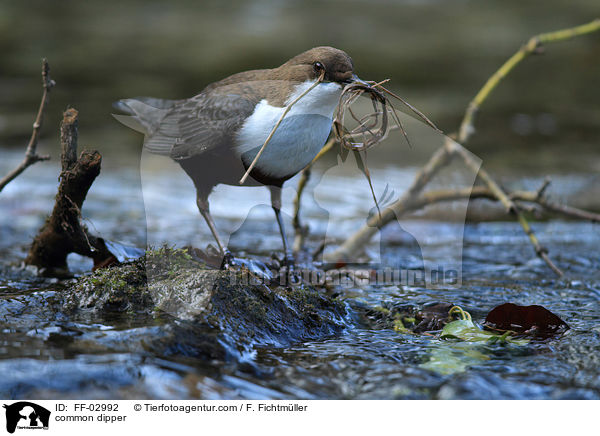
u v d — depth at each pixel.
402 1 34.38
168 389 4.86
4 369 4.93
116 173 12.80
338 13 31.48
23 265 8.28
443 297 7.62
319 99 6.82
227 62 21.45
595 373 5.42
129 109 7.66
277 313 6.34
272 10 31.94
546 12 30.98
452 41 26.00
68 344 5.41
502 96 19.86
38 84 19.44
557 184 13.08
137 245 8.88
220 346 5.55
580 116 18.22
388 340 6.26
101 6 32.34
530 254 9.77
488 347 6.01
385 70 21.41
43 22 28.36
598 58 24.62
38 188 12.23
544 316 6.54
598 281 8.43
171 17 30.09
